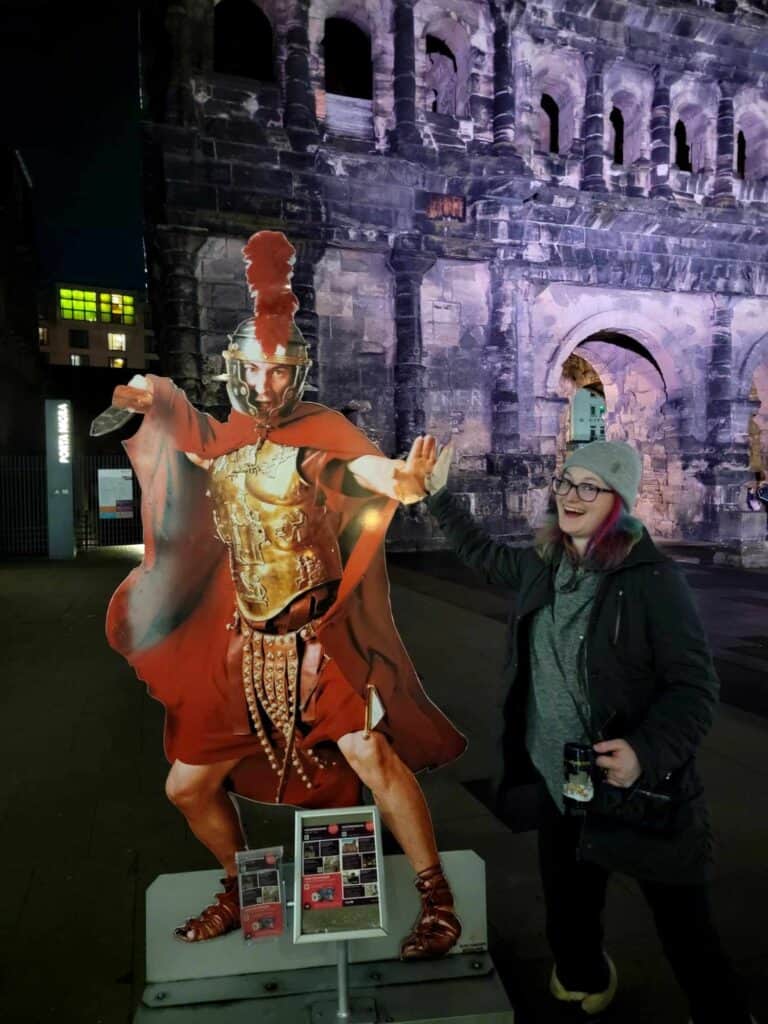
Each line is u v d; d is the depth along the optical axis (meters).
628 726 2.31
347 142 19.20
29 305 30.77
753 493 22.19
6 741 6.06
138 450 2.60
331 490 2.59
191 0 17.45
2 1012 2.89
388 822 2.74
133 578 2.64
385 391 20.09
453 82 21.70
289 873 2.94
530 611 2.52
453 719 6.54
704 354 23.55
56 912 3.61
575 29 20.89
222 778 2.74
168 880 2.86
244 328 2.51
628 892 3.75
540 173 21.50
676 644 2.21
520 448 20.94
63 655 8.93
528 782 2.70
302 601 2.61
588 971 2.72
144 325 57.19
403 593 13.17
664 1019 2.83
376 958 2.78
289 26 18.36
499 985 2.68
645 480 25.61
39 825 4.57
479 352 21.03
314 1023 2.48
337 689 2.64
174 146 17.00
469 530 2.95
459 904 2.82
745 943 3.27
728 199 22.66
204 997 2.62
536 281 21.16
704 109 23.09
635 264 22.05
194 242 17.56
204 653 2.64
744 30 22.05
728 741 5.91
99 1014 2.88
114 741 6.05
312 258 18.89
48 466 18.36
